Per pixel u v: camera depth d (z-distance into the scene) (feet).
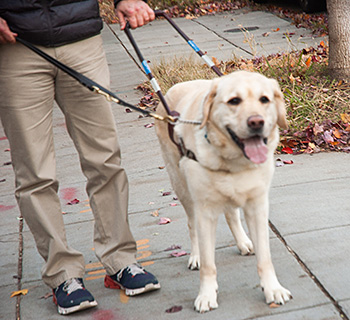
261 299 10.39
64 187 18.06
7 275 12.69
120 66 33.35
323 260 11.63
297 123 19.81
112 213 11.19
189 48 35.14
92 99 10.38
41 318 10.71
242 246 12.22
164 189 16.78
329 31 23.45
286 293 10.22
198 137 10.07
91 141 10.71
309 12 40.91
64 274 10.82
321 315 9.65
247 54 31.32
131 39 11.30
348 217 13.53
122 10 11.09
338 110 20.66
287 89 21.79
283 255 12.06
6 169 20.83
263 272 10.28
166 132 12.13
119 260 11.20
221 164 9.78
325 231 12.95
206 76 26.30
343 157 17.71
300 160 17.87
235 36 36.88
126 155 20.17
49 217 10.68
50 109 10.43
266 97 9.50
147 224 14.51
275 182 16.30
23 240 14.53
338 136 18.90
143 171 18.48
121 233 11.12
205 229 10.35
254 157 9.21
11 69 9.78
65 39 9.92
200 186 10.09
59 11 9.77
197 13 46.98
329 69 23.82
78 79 9.84
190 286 11.23
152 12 11.21
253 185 9.94
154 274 11.91
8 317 10.89
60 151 21.72
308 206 14.42
